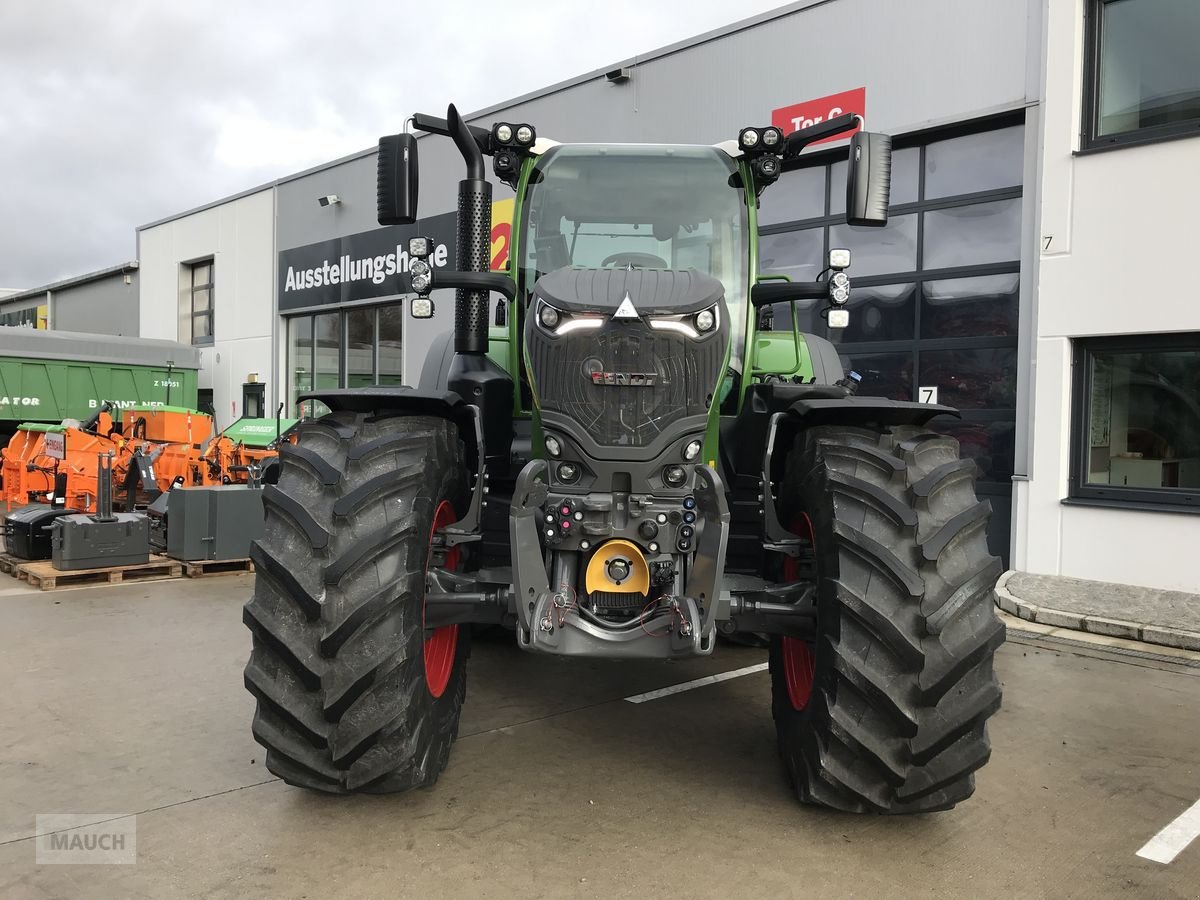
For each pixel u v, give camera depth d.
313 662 2.64
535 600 2.90
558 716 3.99
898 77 7.90
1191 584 6.27
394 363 13.41
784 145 3.61
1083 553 6.74
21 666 4.69
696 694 4.36
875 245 8.41
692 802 3.08
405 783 2.84
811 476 2.95
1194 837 2.91
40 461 10.41
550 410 3.04
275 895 2.43
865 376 5.27
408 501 2.79
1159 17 6.50
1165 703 4.38
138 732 3.71
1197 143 6.19
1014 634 5.75
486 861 2.63
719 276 3.70
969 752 2.71
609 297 3.03
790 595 3.13
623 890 2.49
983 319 7.78
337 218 14.04
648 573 2.97
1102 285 6.62
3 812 2.94
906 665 2.61
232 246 16.41
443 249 12.08
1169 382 6.52
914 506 2.73
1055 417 6.86
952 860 2.72
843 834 2.86
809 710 2.88
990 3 7.33
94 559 7.07
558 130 10.66
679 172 3.79
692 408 3.00
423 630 2.87
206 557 7.49
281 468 3.11
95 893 2.43
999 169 7.65
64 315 23.86
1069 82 6.75
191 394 16.16
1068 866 2.70
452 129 3.57
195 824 2.85
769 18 8.73
